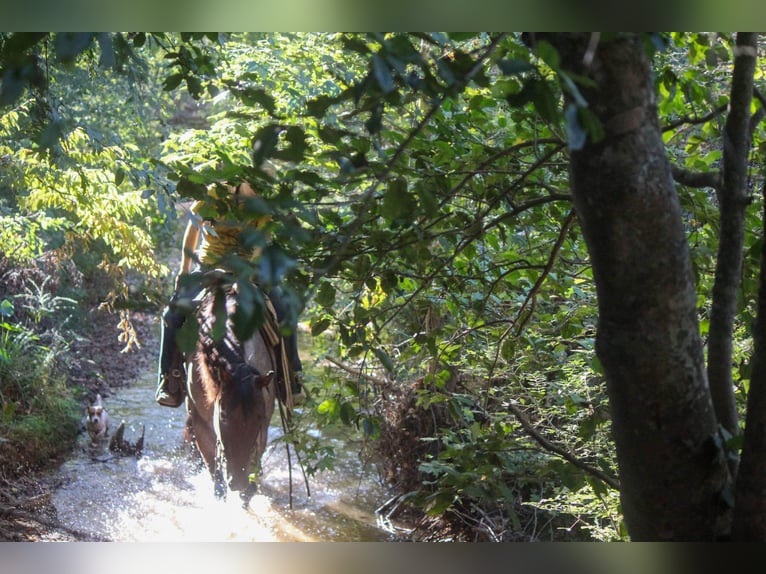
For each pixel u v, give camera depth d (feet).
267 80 19.72
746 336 14.28
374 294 12.35
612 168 6.28
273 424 33.60
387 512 25.49
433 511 9.71
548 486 18.90
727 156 7.71
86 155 19.35
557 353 16.88
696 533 7.11
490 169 10.62
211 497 26.32
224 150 17.95
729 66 13.06
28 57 5.98
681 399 6.77
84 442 30.63
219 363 20.11
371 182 10.79
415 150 10.74
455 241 10.30
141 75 12.28
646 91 6.26
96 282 44.83
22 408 30.19
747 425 6.84
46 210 29.01
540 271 13.19
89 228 24.75
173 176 9.39
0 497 23.94
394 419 25.45
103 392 37.17
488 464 10.03
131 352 43.16
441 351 13.08
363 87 6.32
